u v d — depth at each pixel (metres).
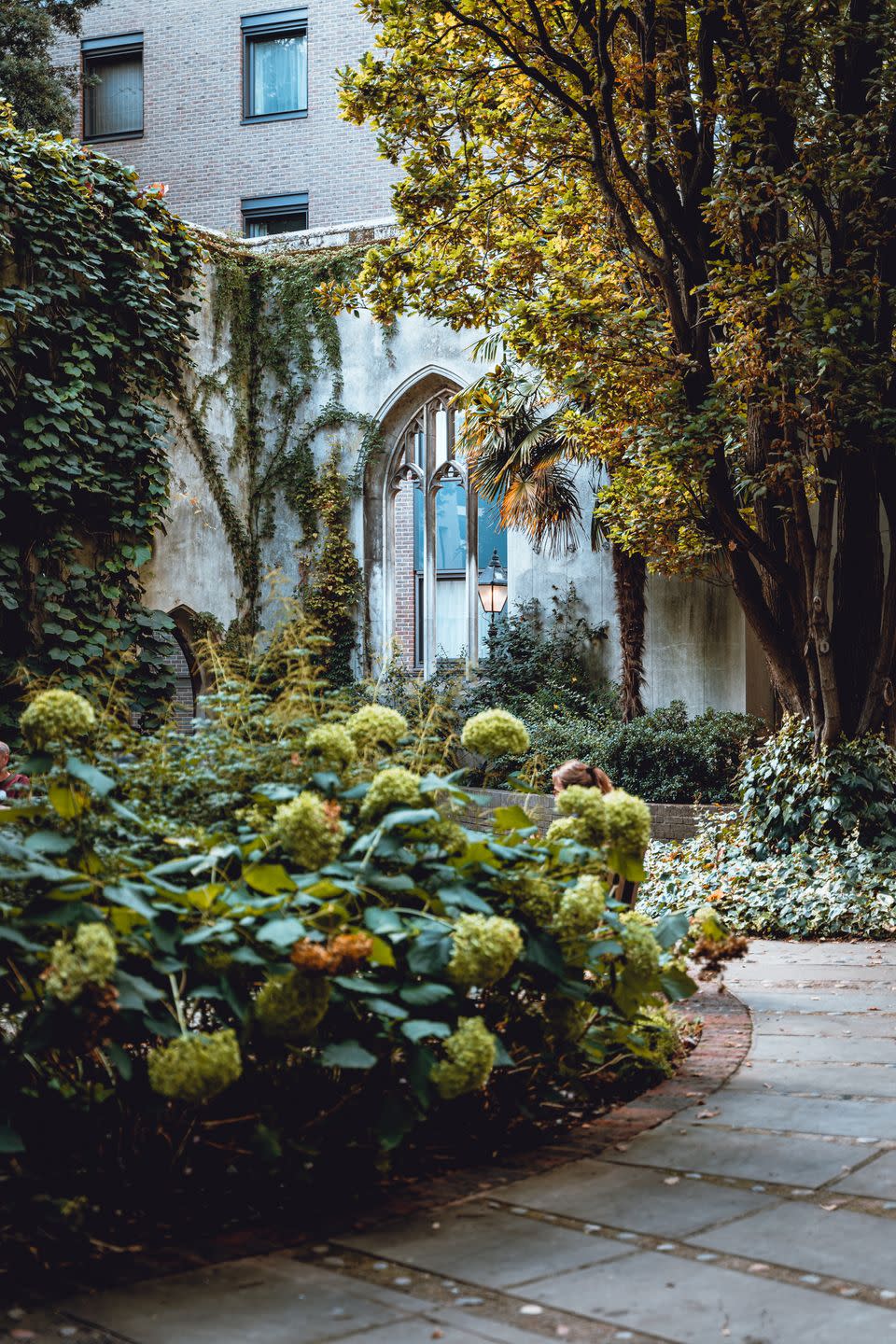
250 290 17.86
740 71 9.59
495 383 12.21
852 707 10.90
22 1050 3.16
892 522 10.68
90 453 13.45
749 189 9.32
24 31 21.64
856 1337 2.54
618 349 10.03
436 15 10.20
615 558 15.88
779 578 10.81
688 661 16.19
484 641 17.09
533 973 4.01
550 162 10.83
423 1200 3.43
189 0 24.83
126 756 4.33
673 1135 4.06
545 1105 4.47
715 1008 6.33
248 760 4.29
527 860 4.09
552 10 10.11
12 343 12.62
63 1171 3.18
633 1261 2.96
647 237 11.17
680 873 10.86
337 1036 3.62
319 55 23.88
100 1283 2.83
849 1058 5.20
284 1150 3.43
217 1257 3.00
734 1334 2.55
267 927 3.24
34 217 12.86
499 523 16.33
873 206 9.65
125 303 13.70
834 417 9.76
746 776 11.44
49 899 3.16
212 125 24.61
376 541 17.67
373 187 23.45
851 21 9.29
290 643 4.79
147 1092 3.32
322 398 17.75
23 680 4.81
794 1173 3.64
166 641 14.39
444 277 10.82
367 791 3.97
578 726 15.20
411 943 3.67
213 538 16.77
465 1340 2.52
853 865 10.10
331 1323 2.61
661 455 10.09
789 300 9.51
